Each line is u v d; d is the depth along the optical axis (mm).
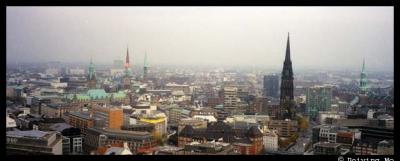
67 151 96750
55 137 95500
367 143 95375
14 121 107312
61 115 119438
